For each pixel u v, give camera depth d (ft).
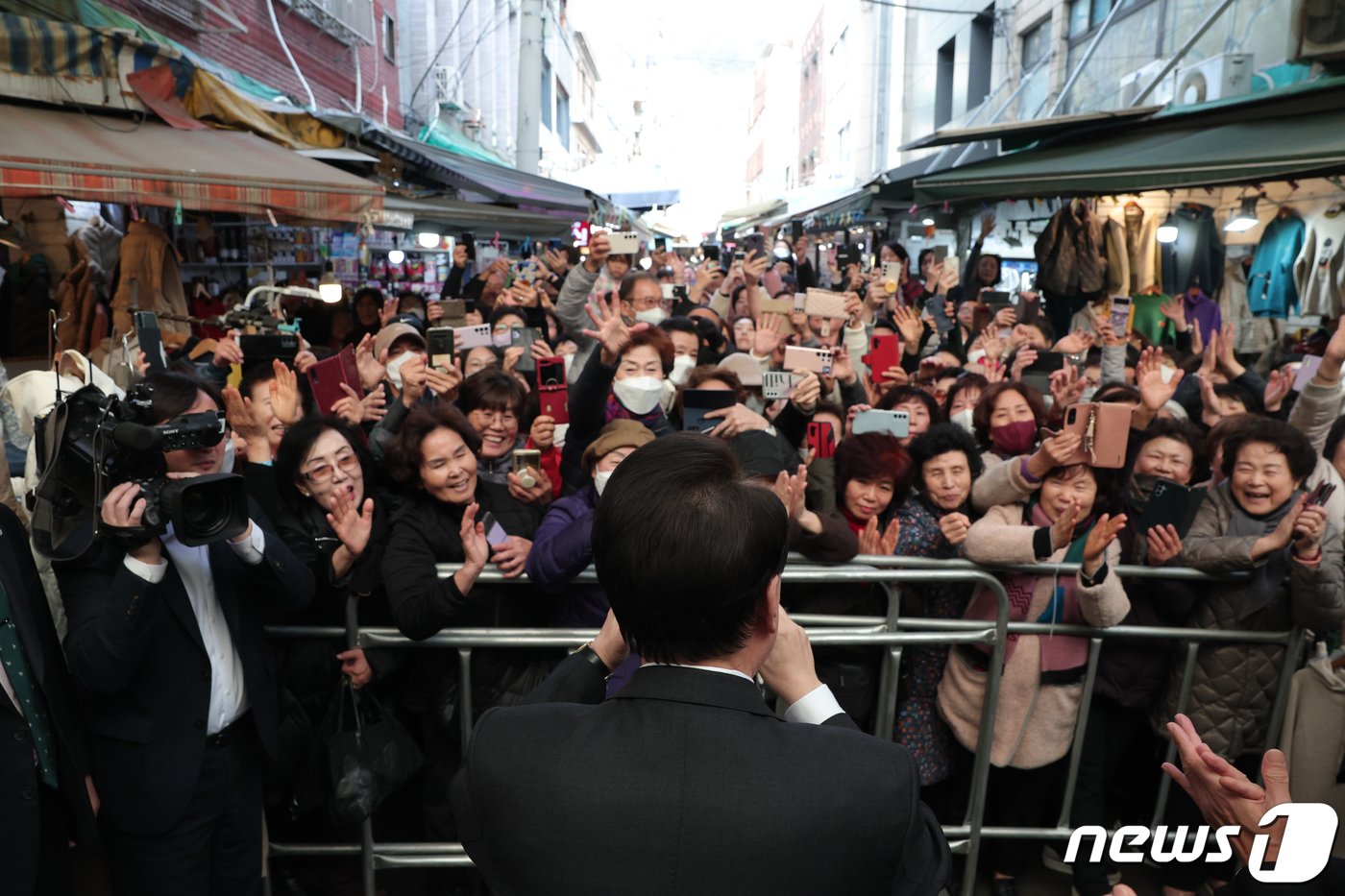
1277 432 9.86
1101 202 28.78
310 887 10.05
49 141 15.83
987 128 24.70
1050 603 9.73
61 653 7.22
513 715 4.07
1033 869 11.35
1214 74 28.63
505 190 35.37
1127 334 17.67
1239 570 9.61
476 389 12.00
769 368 17.30
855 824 3.61
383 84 53.01
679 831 3.58
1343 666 9.07
